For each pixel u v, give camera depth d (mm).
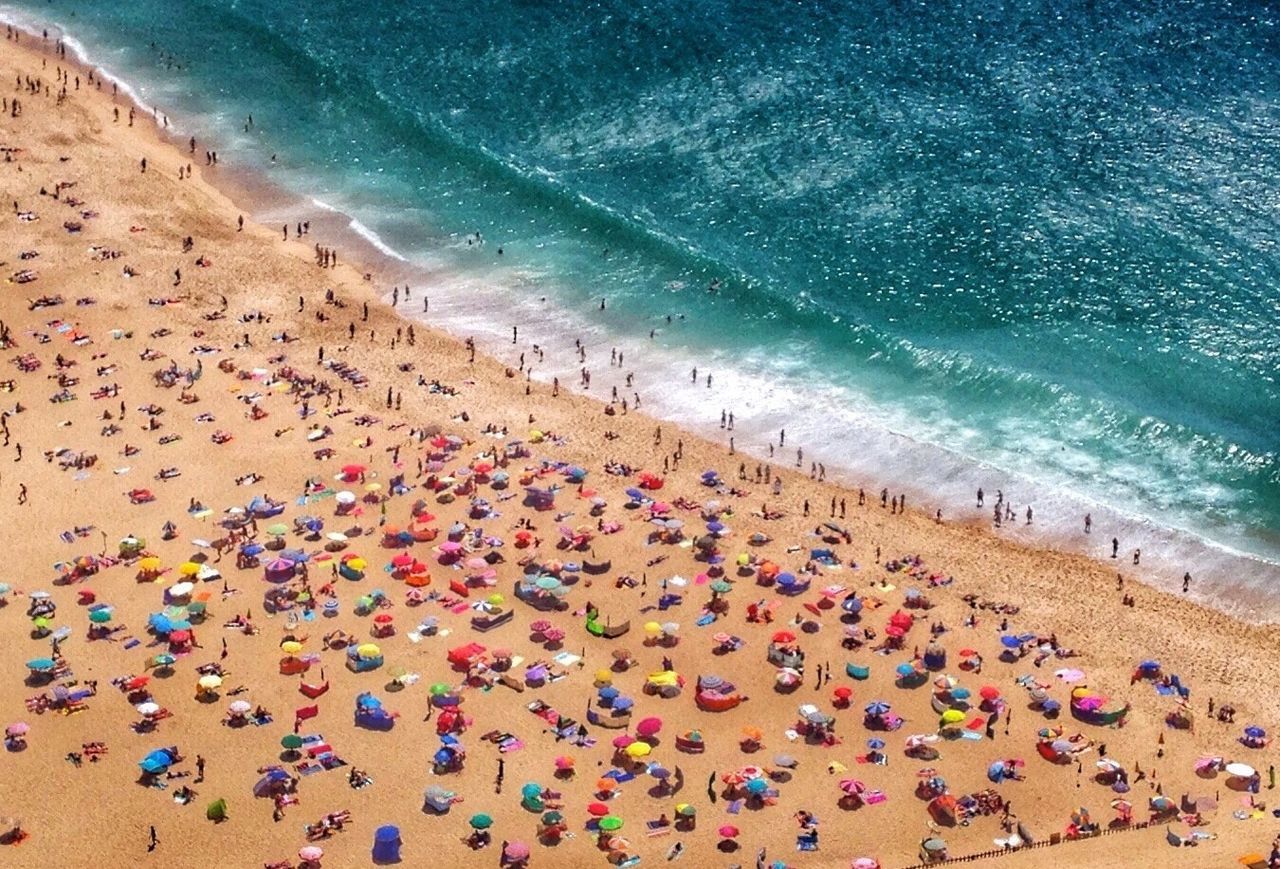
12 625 90688
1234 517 102938
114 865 75750
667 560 98312
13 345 116062
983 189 135375
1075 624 93562
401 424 110500
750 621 93312
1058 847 77500
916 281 125938
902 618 92625
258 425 109438
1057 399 112812
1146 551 100250
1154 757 83625
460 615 93125
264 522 100062
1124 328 119062
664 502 103438
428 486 104250
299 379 114312
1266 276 122750
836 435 111250
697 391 115938
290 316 122438
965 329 120500
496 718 85812
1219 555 99688
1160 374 114500
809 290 125938
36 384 112312
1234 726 85875
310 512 101188
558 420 112125
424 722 85250
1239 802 80562
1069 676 89000
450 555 97062
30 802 79188
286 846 77125
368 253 132625
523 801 80062
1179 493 105000
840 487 106312
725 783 81438
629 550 99062
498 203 139375
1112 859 76188
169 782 80688
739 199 137375
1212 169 135250
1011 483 106312
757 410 113875
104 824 78062
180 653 89125
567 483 105125
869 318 122375
